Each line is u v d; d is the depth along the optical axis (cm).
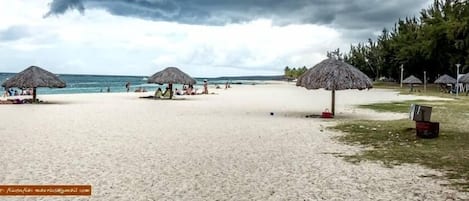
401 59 6462
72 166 779
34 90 2677
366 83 1803
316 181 684
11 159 838
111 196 589
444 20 5753
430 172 744
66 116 1756
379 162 834
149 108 2244
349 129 1359
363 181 683
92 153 912
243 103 2722
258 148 998
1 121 1543
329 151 960
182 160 847
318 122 1579
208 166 793
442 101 2959
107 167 774
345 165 807
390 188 641
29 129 1316
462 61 5212
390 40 7675
